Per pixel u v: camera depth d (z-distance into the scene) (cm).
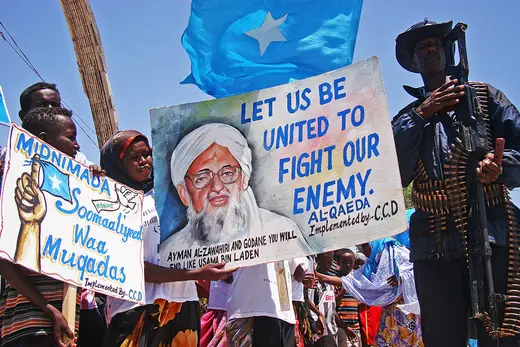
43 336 372
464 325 412
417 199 426
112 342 417
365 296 762
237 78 525
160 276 425
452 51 450
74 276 373
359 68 428
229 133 464
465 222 405
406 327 754
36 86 547
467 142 406
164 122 482
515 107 427
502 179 405
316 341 765
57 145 410
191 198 461
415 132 423
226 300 538
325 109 436
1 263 363
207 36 525
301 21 513
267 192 442
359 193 411
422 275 423
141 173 454
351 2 508
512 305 389
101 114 948
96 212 397
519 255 400
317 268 840
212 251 447
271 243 432
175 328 437
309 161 434
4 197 340
